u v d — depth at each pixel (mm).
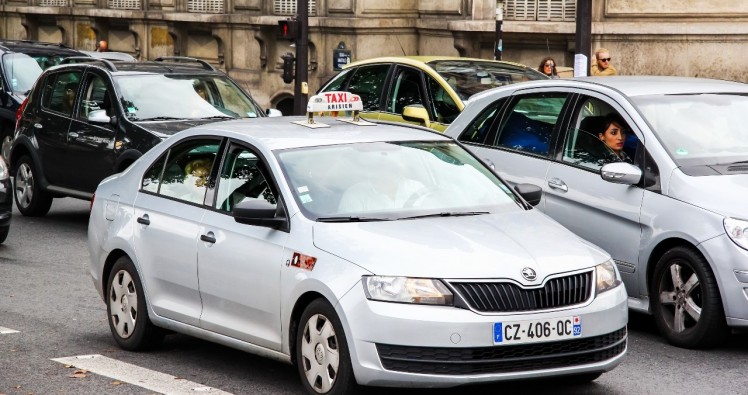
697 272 19562
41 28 88625
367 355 15273
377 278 15367
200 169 18859
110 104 32875
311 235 16469
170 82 33719
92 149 32812
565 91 22812
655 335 20969
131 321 19766
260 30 68812
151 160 19938
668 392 17266
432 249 15758
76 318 22703
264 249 16984
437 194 17734
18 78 45656
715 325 19438
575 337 15531
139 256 19312
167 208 19062
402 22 63281
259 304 17062
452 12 60094
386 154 18297
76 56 47500
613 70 43406
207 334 18141
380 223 16688
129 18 78875
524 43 56438
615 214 20938
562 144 22359
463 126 24469
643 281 20578
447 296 15172
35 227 34344
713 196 19656
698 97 21953
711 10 50188
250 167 18047
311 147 18062
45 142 34781
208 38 73875
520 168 22859
